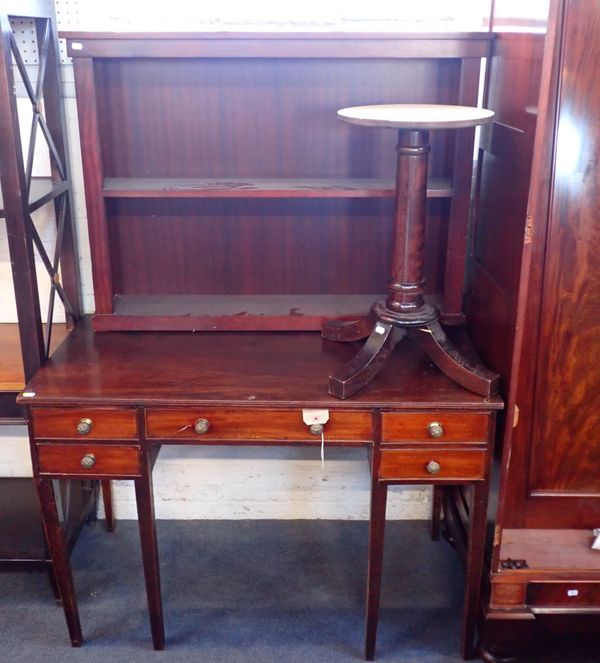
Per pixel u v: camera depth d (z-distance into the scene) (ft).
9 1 5.62
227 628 6.95
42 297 7.61
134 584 7.48
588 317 5.74
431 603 7.25
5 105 5.64
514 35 5.67
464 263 6.93
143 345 6.68
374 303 6.59
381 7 6.91
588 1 4.98
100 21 6.85
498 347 6.03
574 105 5.20
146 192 6.45
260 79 6.71
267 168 7.00
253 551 7.94
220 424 5.83
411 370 6.24
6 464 8.21
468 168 6.51
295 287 7.43
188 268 7.34
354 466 8.21
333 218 7.16
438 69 6.69
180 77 6.70
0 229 7.43
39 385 5.93
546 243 5.54
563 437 6.13
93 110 6.29
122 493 8.28
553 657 6.59
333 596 7.34
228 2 6.86
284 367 6.26
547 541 6.36
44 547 7.07
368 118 5.20
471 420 5.79
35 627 6.98
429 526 8.34
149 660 6.59
